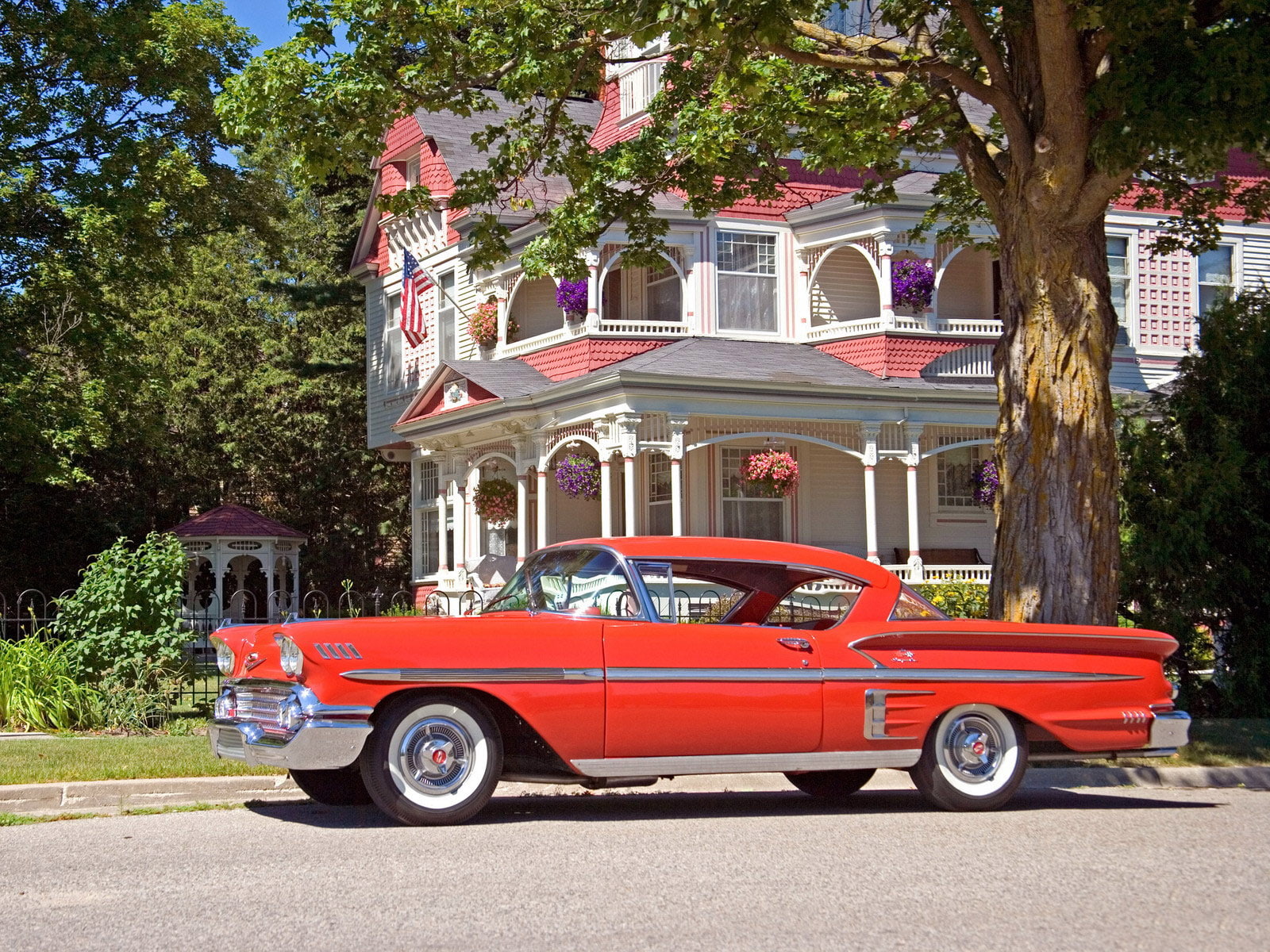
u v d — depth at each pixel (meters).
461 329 27.22
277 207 27.69
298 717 7.48
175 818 8.37
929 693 8.55
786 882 6.18
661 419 21.23
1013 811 8.83
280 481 38.00
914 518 22.55
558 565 8.74
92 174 22.66
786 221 24.84
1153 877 6.41
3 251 23.56
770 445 23.95
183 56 24.02
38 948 5.01
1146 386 26.33
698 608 8.54
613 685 7.92
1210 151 13.06
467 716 7.83
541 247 14.88
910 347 23.47
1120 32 11.03
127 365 24.23
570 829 7.76
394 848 7.04
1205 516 13.65
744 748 8.20
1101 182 11.28
